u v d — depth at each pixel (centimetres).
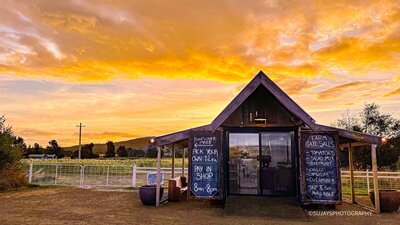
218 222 832
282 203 999
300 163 1017
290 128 1155
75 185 1652
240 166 1171
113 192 1402
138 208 1023
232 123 1107
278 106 1104
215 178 1071
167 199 1161
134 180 1585
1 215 893
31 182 1697
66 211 959
